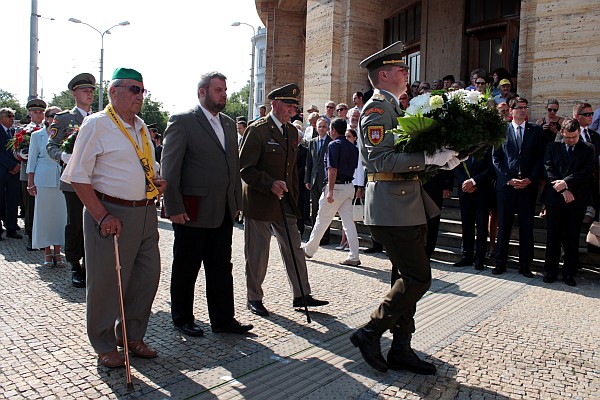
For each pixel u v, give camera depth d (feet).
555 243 21.31
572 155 20.94
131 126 12.51
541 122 27.14
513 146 22.63
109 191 12.07
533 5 29.60
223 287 14.69
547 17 27.94
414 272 11.84
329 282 20.81
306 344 14.01
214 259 14.69
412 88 37.22
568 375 12.32
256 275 16.49
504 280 21.74
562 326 15.75
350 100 41.27
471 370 12.50
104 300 12.10
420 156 11.21
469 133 10.89
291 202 17.02
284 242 17.10
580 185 20.92
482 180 23.17
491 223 25.30
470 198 24.02
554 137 25.98
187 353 13.20
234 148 15.03
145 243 12.92
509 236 22.79
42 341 13.70
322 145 29.45
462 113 11.10
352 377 12.00
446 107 11.23
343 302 17.99
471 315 16.71
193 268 14.56
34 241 22.41
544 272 22.50
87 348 13.29
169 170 13.94
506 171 22.54
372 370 12.39
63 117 20.29
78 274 19.60
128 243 12.30
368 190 12.37
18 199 31.07
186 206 14.20
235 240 30.17
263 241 16.43
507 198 22.54
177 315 14.74
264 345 13.88
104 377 11.62
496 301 18.39
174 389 11.14
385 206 11.82
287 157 16.80
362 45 41.52
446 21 46.16
